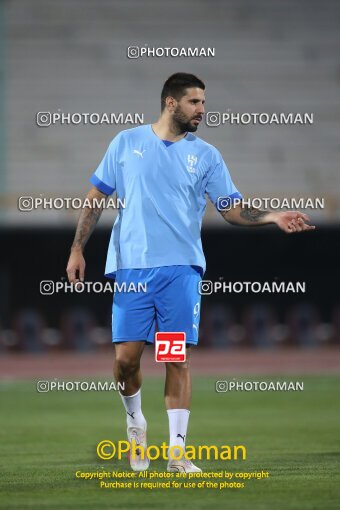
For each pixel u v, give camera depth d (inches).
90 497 692.1
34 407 1600.6
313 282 3329.2
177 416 807.1
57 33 3518.7
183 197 813.2
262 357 2691.9
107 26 3550.7
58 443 1112.8
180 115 808.3
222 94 3464.6
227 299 3312.0
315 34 3595.0
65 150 3324.3
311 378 2119.8
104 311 3235.7
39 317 3019.2
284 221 812.0
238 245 3302.2
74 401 1694.1
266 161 3368.6
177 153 815.1
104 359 2655.0
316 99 3481.8
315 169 3373.5
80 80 3437.5
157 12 3595.0
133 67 3472.0
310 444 1074.7
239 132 3403.1
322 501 669.3
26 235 3179.1
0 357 2736.2
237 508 642.8
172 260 807.7
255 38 3570.4
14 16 3526.1
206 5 3614.7
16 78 3417.8
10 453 1010.1
